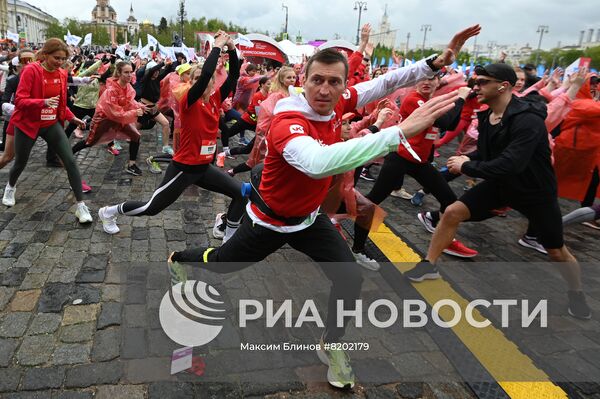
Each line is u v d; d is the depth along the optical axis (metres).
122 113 5.53
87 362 2.38
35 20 111.06
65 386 2.21
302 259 3.74
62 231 3.98
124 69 5.45
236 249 2.39
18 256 3.46
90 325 2.68
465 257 4.09
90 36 14.77
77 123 4.37
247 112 6.70
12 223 4.08
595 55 38.22
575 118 4.61
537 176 3.08
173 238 4.03
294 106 1.96
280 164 2.05
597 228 5.15
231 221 3.61
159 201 3.54
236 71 3.41
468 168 3.09
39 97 4.01
